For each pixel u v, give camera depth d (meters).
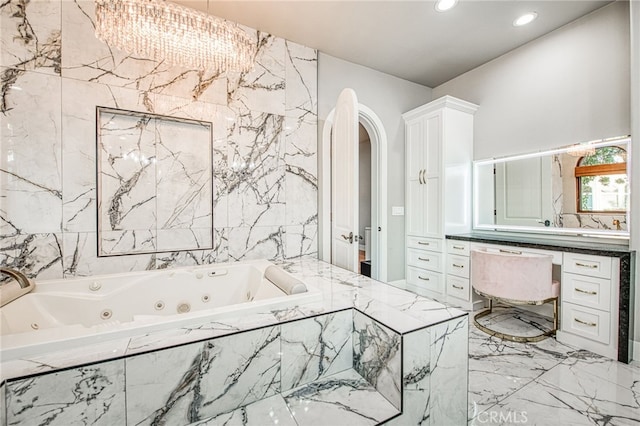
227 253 2.47
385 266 3.42
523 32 2.63
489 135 3.18
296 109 2.79
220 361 1.17
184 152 2.29
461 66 3.27
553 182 2.64
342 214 2.47
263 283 2.02
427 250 3.30
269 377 1.27
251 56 1.92
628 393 1.57
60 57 1.89
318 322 1.39
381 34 2.65
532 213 2.81
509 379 1.72
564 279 2.19
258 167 2.60
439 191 3.16
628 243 2.19
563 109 2.56
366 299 1.60
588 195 2.42
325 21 2.46
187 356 1.11
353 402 1.22
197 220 2.34
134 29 1.57
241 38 1.78
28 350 0.99
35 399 0.90
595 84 2.36
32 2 1.82
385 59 3.11
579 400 1.52
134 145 2.11
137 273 2.00
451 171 3.15
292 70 2.77
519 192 2.91
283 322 1.30
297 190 2.80
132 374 1.02
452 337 1.32
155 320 1.22
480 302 2.94
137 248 2.13
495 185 3.12
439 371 1.28
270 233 2.66
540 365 1.87
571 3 2.25
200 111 2.34
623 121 2.21
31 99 1.82
